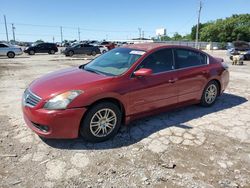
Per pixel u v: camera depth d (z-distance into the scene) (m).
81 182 2.93
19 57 23.75
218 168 3.27
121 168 3.22
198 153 3.62
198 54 5.36
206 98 5.60
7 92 6.92
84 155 3.50
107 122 3.89
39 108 3.49
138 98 4.14
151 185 2.91
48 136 3.53
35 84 4.02
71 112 3.49
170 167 3.25
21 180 2.93
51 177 3.00
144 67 4.29
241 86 8.34
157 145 3.83
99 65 4.64
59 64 15.77
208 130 4.43
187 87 4.96
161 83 4.43
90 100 3.60
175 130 4.38
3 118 4.77
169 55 4.75
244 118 5.09
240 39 72.50
